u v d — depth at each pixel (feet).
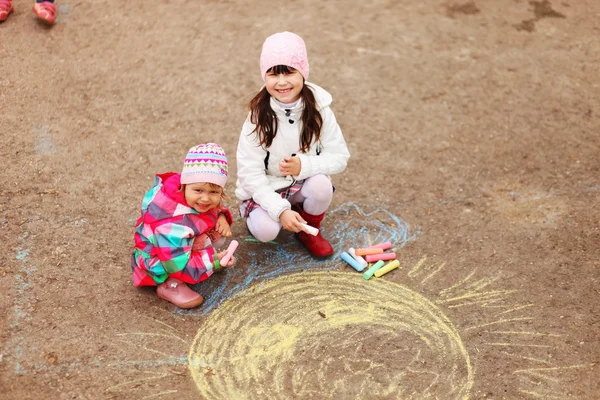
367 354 10.49
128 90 17.10
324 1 21.80
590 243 12.87
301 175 11.53
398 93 17.70
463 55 19.36
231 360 10.32
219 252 12.09
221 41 19.40
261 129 11.16
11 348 10.22
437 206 13.97
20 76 17.16
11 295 11.19
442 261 12.51
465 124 16.63
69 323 10.76
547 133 16.33
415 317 11.23
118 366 10.07
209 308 11.30
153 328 10.82
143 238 10.98
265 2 21.54
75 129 15.56
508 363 10.34
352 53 19.22
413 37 20.11
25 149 14.74
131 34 19.36
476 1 21.98
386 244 12.75
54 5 20.03
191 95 17.11
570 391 9.87
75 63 17.92
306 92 11.18
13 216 12.89
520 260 12.49
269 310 11.31
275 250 12.68
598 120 16.80
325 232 13.20
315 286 11.87
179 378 9.95
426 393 9.84
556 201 14.08
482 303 11.52
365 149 15.62
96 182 14.01
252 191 11.57
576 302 11.50
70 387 9.66
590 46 19.90
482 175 14.93
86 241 12.48
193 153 10.58
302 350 10.54
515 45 19.88
